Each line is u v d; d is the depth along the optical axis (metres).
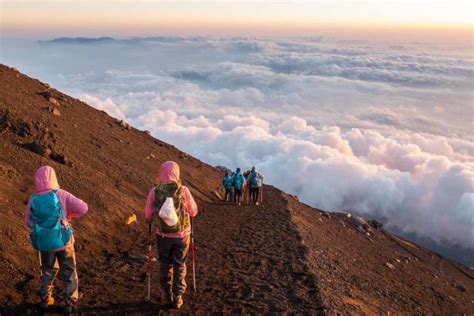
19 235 7.26
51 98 19.50
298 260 10.30
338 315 7.36
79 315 5.75
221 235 12.27
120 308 6.11
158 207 5.66
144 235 10.50
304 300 7.54
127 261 8.30
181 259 5.91
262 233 13.23
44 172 5.37
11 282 6.21
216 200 19.73
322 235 17.61
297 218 18.20
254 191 20.02
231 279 8.14
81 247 8.34
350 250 17.84
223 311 6.54
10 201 8.20
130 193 13.09
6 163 9.80
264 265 9.52
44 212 5.26
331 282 9.74
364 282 12.22
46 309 5.69
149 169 17.50
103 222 9.95
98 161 14.37
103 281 7.07
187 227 5.80
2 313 5.45
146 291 6.82
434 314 13.27
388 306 11.06
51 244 5.32
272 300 7.30
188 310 6.34
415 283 16.95
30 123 12.69
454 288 19.64
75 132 16.59
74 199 5.45
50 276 5.55
